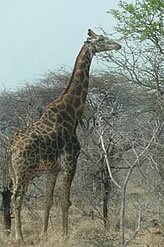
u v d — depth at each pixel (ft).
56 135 98.07
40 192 123.95
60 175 122.01
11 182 102.27
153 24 91.40
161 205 83.30
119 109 108.78
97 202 116.37
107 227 103.40
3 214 106.42
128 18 94.63
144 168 94.79
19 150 95.30
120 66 93.40
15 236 94.84
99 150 107.34
